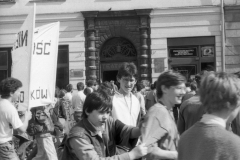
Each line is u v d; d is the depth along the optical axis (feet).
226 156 8.50
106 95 12.93
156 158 11.55
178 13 65.67
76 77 66.44
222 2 64.34
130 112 19.10
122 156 11.70
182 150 9.47
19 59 24.38
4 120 19.44
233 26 65.00
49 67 26.17
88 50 66.44
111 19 66.39
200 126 9.27
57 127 29.81
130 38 66.03
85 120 12.89
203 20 65.62
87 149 12.19
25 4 68.13
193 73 66.03
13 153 19.86
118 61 67.15
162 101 12.83
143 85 43.32
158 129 11.73
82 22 66.95
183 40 66.08
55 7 67.51
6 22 68.08
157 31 65.98
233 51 64.90
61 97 38.60
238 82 9.27
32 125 25.11
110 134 14.02
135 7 66.54
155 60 65.72
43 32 25.93
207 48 65.77
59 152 13.15
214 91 9.09
